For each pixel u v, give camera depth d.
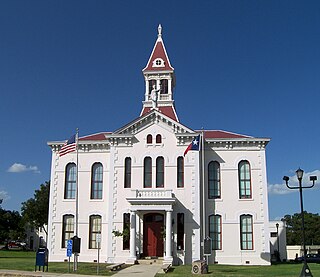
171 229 40.47
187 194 42.41
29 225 108.69
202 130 43.97
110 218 42.78
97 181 45.31
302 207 26.31
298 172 26.94
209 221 43.31
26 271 30.77
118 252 41.94
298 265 40.62
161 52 54.00
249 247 42.56
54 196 45.44
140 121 44.16
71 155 46.12
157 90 50.34
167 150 43.59
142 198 40.56
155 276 29.25
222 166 44.34
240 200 43.41
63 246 44.41
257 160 44.25
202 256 41.25
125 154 44.03
